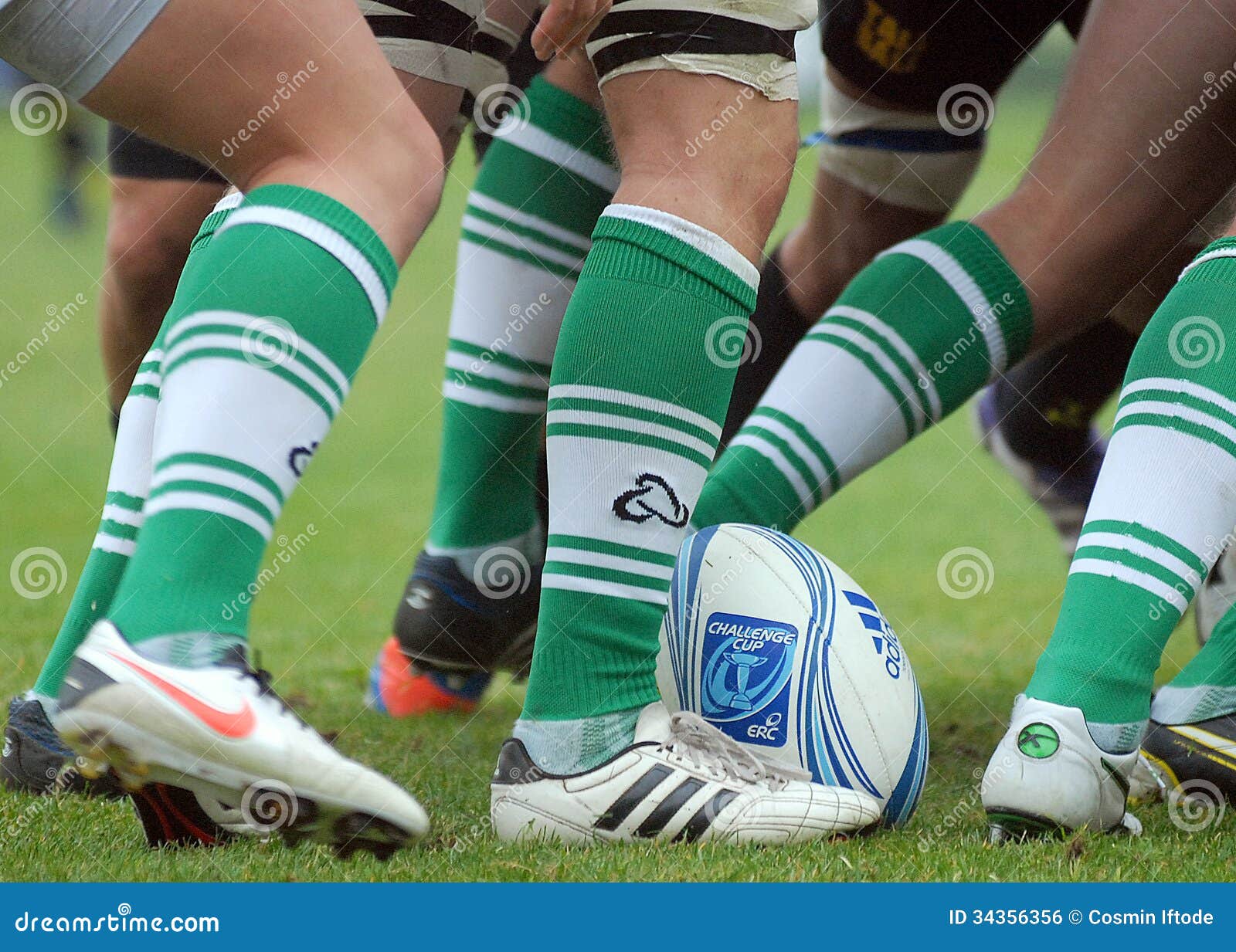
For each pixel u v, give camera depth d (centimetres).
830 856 523
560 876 491
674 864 506
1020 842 552
